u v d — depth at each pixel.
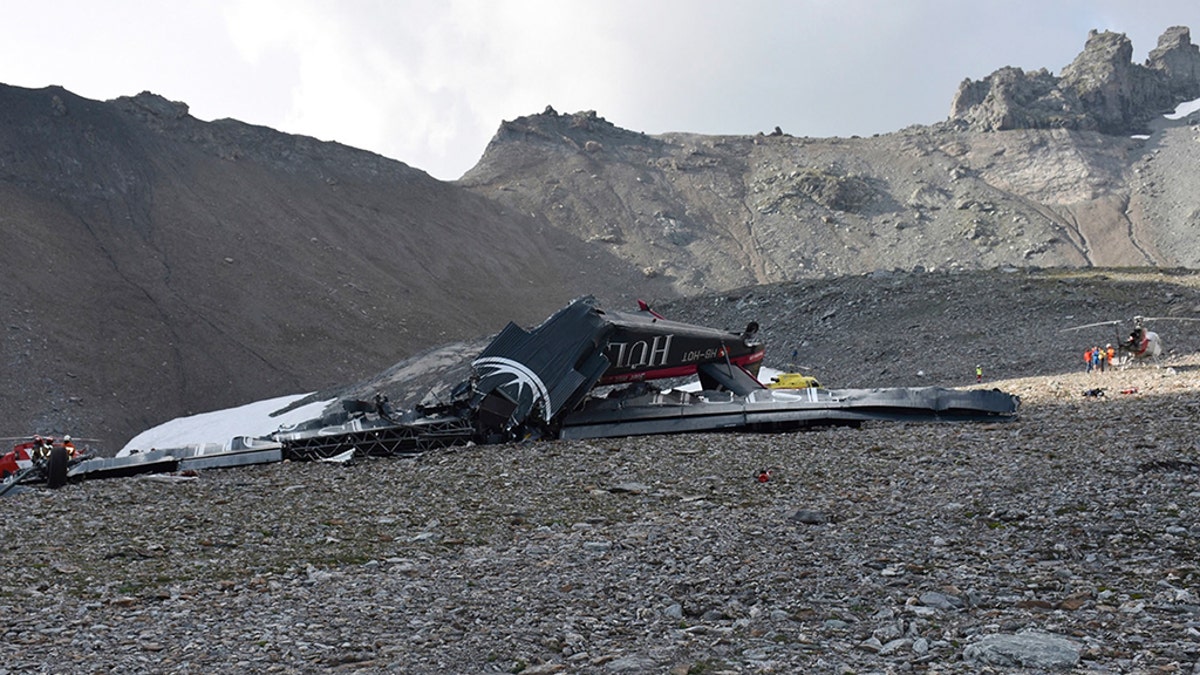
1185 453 15.73
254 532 13.69
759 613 8.70
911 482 15.35
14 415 150.25
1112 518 11.62
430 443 23.73
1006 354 60.16
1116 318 65.62
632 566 10.75
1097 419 21.88
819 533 12.00
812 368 71.38
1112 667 6.70
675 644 7.85
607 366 25.69
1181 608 8.05
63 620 9.29
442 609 9.30
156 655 8.06
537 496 16.00
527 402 24.23
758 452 19.70
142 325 193.88
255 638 8.48
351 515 14.86
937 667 6.93
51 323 182.12
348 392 127.12
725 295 102.50
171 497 16.75
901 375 60.88
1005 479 14.80
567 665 7.40
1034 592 8.92
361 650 8.01
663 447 20.97
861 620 8.38
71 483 20.62
